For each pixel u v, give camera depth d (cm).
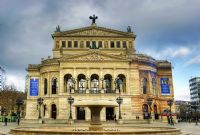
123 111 8644
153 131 2848
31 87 9712
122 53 10119
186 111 15638
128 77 8950
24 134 2978
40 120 7625
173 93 9875
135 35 10312
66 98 8650
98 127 3478
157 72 9981
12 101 12712
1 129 4944
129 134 2717
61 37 10188
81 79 9169
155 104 9412
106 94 8575
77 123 7125
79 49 10100
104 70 8931
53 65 9225
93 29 10306
